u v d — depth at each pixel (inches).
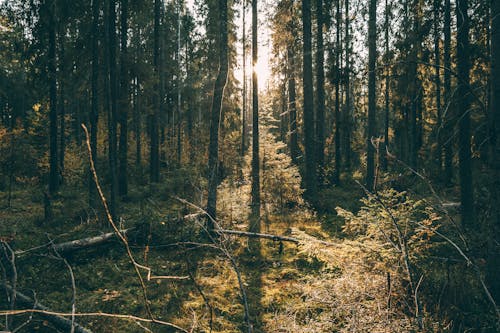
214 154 431.5
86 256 354.3
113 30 496.7
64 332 216.4
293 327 200.2
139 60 624.7
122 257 358.0
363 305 204.4
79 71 597.0
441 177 542.3
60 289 287.9
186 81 1117.7
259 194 594.6
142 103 737.6
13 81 1071.0
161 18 977.5
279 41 733.3
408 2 568.1
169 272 328.2
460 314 203.5
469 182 359.3
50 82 604.4
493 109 230.5
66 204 517.0
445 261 232.1
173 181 681.0
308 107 606.2
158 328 241.6
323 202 573.9
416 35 492.4
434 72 551.2
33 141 820.0
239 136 1032.2
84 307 256.5
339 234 422.6
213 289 296.5
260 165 617.3
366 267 224.4
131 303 271.3
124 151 632.4
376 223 232.2
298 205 573.0
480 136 362.0
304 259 348.8
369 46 638.5
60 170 738.8
